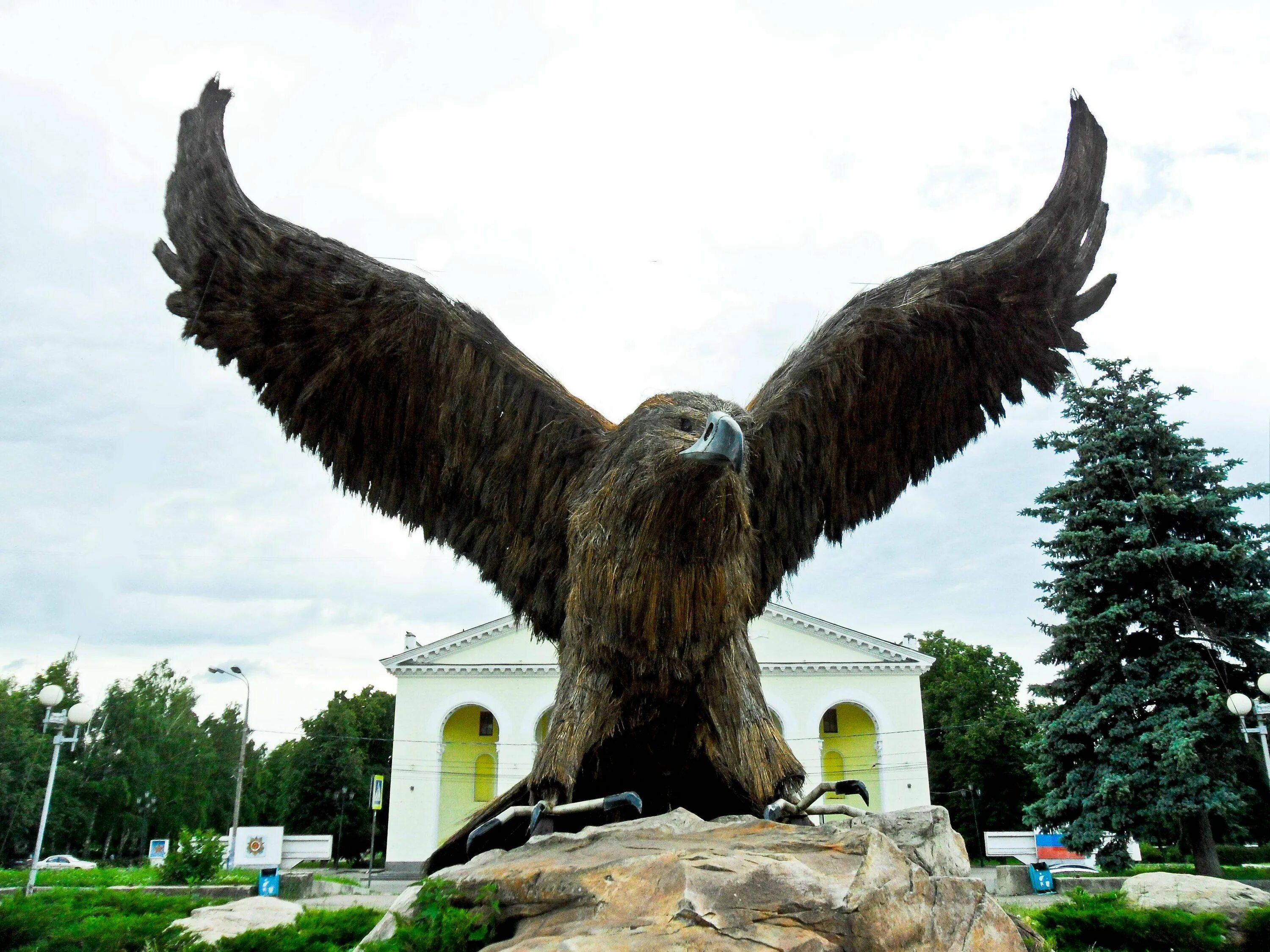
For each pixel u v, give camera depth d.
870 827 3.79
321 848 37.97
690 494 3.86
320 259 4.77
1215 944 8.43
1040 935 3.97
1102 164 5.14
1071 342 5.48
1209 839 17.36
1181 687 17.75
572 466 4.86
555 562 5.03
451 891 3.62
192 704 62.75
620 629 4.08
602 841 3.75
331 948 6.58
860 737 33.62
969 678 46.66
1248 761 18.06
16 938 6.65
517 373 4.88
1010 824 44.34
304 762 55.16
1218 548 18.22
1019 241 5.13
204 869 19.64
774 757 4.29
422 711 31.67
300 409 5.27
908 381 5.40
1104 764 18.47
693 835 3.78
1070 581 19.05
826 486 5.49
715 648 4.21
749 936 2.94
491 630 32.19
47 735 54.88
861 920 3.01
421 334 4.85
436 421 5.09
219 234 4.75
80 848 56.94
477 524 5.29
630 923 3.05
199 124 4.82
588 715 4.16
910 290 5.18
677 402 4.34
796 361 5.18
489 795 33.12
